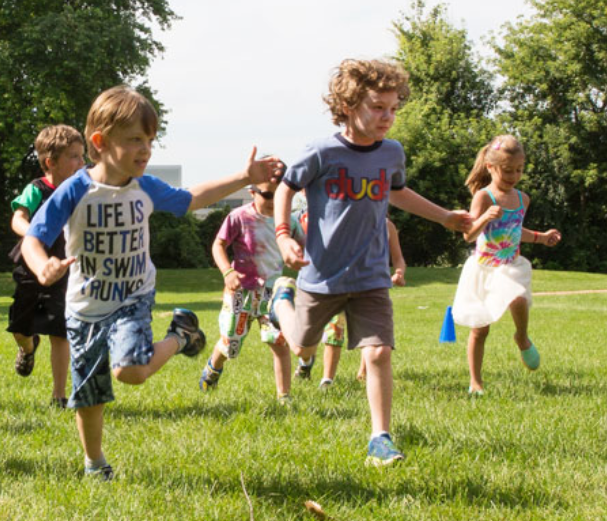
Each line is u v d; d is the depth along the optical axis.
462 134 40.72
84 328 3.35
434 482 3.24
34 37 25.55
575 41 41.34
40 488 3.18
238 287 5.34
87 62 26.00
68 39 25.92
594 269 42.59
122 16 28.05
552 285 28.14
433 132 40.66
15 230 4.93
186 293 25.88
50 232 3.19
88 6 28.52
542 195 41.47
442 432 4.18
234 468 3.48
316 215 3.90
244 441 3.95
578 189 41.41
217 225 41.47
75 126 27.50
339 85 3.81
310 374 6.65
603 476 3.34
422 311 16.02
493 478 3.32
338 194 3.84
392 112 3.79
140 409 4.99
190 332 3.53
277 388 5.44
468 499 3.07
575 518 2.80
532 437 4.05
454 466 3.51
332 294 3.84
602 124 40.59
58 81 26.20
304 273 3.96
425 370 6.83
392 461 3.49
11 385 6.00
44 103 25.69
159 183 3.38
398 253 6.07
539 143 41.53
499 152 5.43
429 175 40.91
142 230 3.35
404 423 4.36
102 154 3.23
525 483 3.24
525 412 4.77
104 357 3.34
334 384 6.08
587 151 40.97
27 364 5.57
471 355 5.66
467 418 4.56
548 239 5.84
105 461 3.44
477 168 5.65
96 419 3.38
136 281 3.38
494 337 10.05
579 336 10.15
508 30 44.03
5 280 30.11
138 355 3.22
